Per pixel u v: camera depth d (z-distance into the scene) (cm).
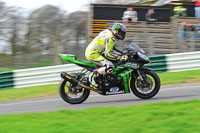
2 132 580
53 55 1593
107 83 834
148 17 1933
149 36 1733
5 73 1379
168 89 1033
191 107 668
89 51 840
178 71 1377
